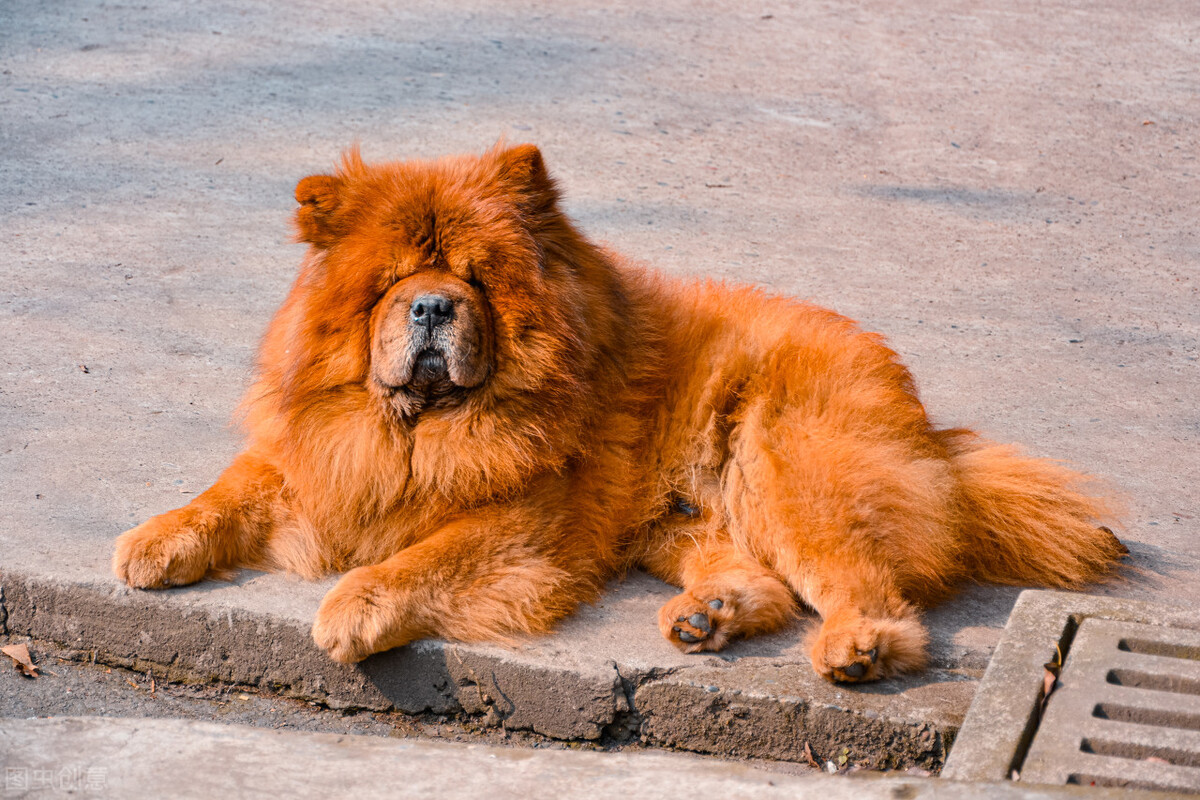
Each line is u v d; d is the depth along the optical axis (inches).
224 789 115.0
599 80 450.9
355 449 149.1
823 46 530.0
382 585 138.8
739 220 334.6
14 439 185.0
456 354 139.3
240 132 363.6
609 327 156.8
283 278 269.7
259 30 468.1
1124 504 188.5
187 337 234.1
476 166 154.3
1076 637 134.6
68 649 149.3
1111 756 115.8
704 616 140.9
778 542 152.7
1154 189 397.7
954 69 513.7
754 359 163.2
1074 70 524.7
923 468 155.0
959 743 119.3
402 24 496.7
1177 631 134.0
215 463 183.6
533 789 116.7
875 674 137.5
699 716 136.4
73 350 222.1
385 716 143.7
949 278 309.3
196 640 145.3
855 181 380.2
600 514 157.2
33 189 307.6
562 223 156.4
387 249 144.3
